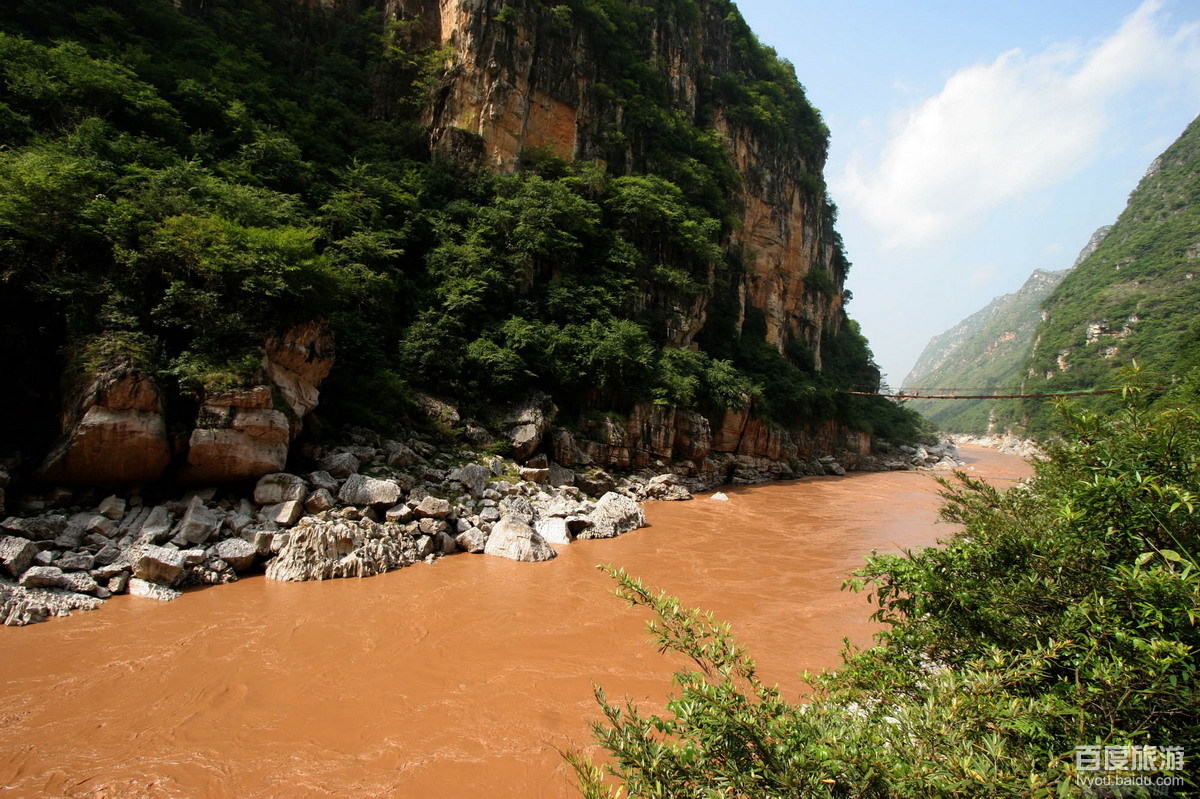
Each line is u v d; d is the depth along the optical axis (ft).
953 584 14.39
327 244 79.00
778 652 34.30
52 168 46.50
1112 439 13.16
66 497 41.29
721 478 117.08
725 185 153.07
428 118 110.11
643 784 11.03
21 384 43.70
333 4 115.55
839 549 62.44
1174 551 11.16
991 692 10.94
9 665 27.89
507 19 109.70
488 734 24.44
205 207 53.31
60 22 76.89
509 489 65.46
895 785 9.47
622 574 15.49
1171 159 404.57
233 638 32.04
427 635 33.91
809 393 150.92
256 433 46.75
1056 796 9.31
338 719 25.14
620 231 113.70
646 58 141.59
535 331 89.15
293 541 42.68
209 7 98.53
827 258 227.40
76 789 20.12
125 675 27.66
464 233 94.22
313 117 93.30
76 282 44.86
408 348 77.41
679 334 118.11
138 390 42.57
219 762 21.95
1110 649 11.03
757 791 10.32
